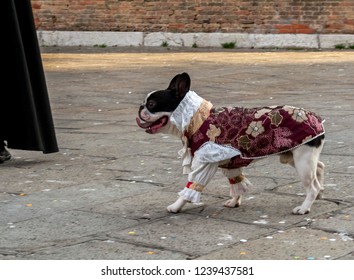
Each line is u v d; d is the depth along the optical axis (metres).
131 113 11.96
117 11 23.81
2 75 8.20
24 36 8.23
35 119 8.22
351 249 5.17
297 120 5.85
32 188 7.11
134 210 6.26
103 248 5.31
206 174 5.96
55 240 5.52
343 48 21.64
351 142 8.84
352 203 6.30
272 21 22.31
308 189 6.00
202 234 5.57
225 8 22.80
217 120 5.89
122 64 18.86
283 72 16.80
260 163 7.85
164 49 22.77
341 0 21.55
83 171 7.79
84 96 14.02
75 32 24.14
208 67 17.92
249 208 6.25
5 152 8.48
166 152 8.66
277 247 5.24
